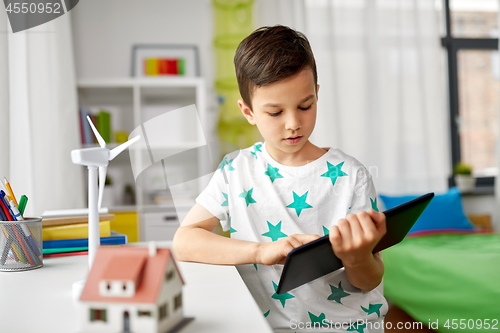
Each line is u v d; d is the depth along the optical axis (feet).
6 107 4.00
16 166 5.02
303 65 2.27
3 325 1.51
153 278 1.29
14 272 2.36
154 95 9.28
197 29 9.53
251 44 2.43
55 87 6.67
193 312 1.59
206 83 9.45
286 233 2.72
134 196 8.27
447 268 6.04
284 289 1.85
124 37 9.34
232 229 2.77
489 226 9.54
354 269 2.08
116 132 8.45
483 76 10.93
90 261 1.97
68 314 1.63
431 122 9.90
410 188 9.73
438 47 9.96
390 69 9.74
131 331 1.27
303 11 9.39
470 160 10.83
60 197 6.52
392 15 9.80
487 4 10.94
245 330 1.40
